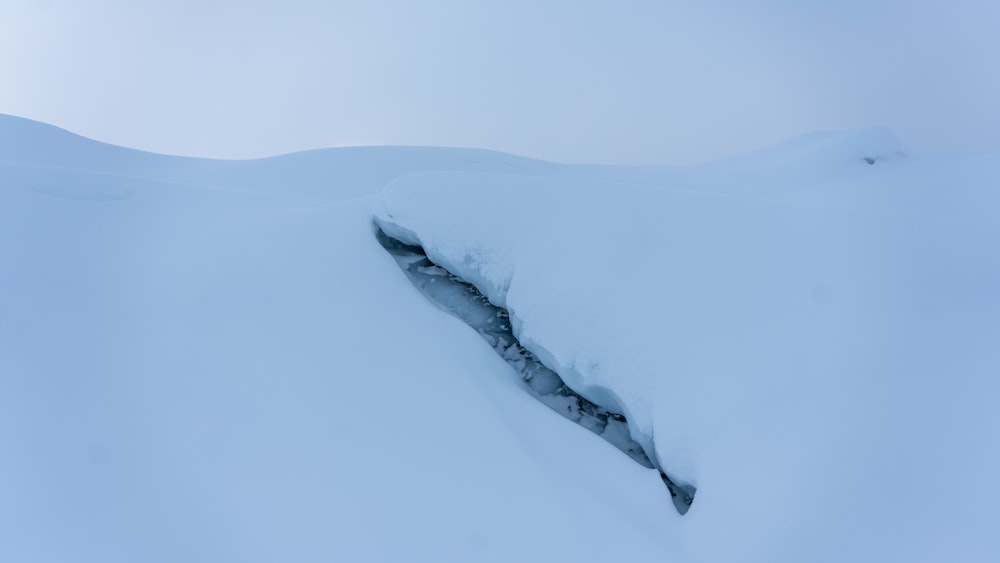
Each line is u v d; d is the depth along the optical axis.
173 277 5.54
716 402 3.64
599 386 4.23
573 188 5.45
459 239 5.45
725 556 2.95
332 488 3.36
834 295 3.94
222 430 3.79
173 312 4.95
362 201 6.77
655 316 4.25
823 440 3.18
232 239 6.02
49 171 7.54
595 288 4.57
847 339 3.65
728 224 4.69
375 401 3.97
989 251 4.03
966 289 3.79
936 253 4.09
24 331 4.65
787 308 3.97
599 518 3.22
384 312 4.91
